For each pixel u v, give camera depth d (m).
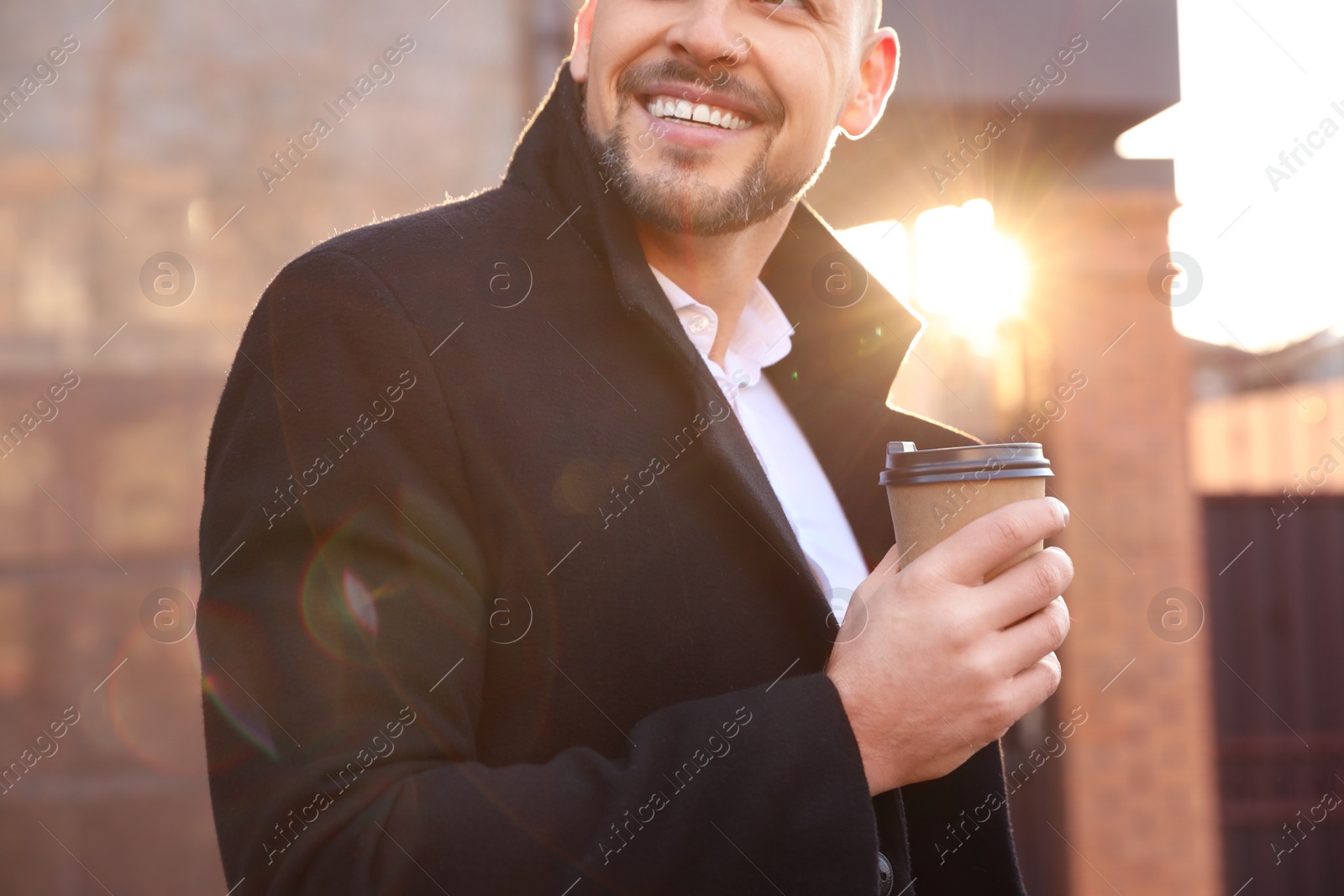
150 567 4.66
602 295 1.16
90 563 4.63
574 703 1.00
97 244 4.62
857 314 1.55
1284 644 5.66
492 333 1.05
